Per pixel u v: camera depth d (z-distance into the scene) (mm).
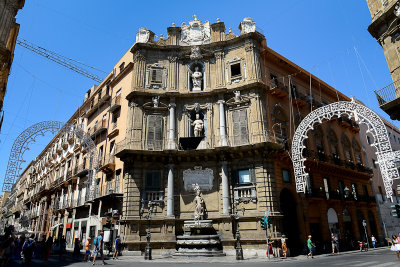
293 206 24438
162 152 24062
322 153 29359
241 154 23422
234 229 22078
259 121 24047
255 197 22188
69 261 18562
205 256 19891
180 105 26453
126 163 24469
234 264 15836
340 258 18469
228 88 25797
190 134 25859
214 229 22328
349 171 32375
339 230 28391
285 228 23266
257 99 24688
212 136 25031
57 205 42406
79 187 36094
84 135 31359
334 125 34656
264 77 26312
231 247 21422
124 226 22828
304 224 24281
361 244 26578
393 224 38562
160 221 22891
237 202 22656
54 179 47719
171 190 23469
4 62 16750
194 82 27016
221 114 25156
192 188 23656
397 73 17266
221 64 26859
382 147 16875
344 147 35062
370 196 35812
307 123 21875
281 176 23969
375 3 19062
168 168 24203
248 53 26219
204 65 27531
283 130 26516
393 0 17562
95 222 29359
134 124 25438
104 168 29188
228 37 27828
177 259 19016
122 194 24703
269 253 18797
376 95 17828
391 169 16156
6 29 16688
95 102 38156
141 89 26516
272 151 23047
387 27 18172
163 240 22203
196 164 24375
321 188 27484
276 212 21688
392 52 17781
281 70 28938
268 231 21016
